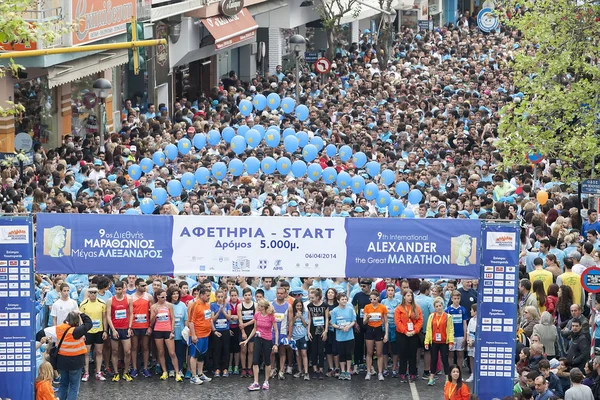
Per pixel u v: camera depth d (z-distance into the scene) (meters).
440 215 34.97
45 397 24.56
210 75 66.44
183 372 29.11
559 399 23.73
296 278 30.02
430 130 48.62
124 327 28.27
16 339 25.12
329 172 39.66
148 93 56.25
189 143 42.62
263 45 74.00
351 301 29.42
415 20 98.56
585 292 30.77
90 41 45.31
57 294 28.48
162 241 25.53
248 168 40.28
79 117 50.50
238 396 27.34
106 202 35.81
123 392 27.52
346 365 29.00
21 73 43.31
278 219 25.62
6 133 43.28
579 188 37.94
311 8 78.62
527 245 33.09
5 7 28.97
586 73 39.75
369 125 50.59
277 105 50.03
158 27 55.75
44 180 36.94
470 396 23.91
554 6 40.16
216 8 60.84
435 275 25.83
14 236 24.91
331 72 68.50
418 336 28.67
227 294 29.17
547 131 38.78
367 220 25.67
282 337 28.42
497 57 77.94
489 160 44.22
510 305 25.78
